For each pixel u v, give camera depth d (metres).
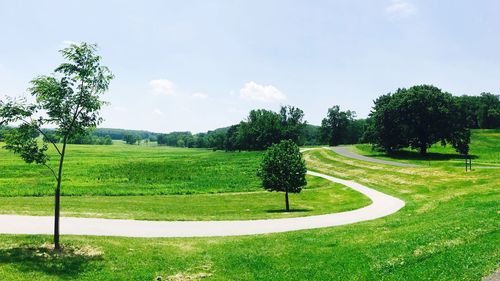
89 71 17.20
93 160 108.75
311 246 19.47
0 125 16.88
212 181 64.81
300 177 40.41
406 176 55.09
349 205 38.00
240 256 18.23
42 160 17.78
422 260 15.33
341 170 74.88
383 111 98.00
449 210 26.11
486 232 17.81
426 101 92.81
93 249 18.53
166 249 19.25
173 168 87.00
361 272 14.90
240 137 171.88
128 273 16.05
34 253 17.38
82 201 38.38
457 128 93.25
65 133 18.05
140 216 27.95
